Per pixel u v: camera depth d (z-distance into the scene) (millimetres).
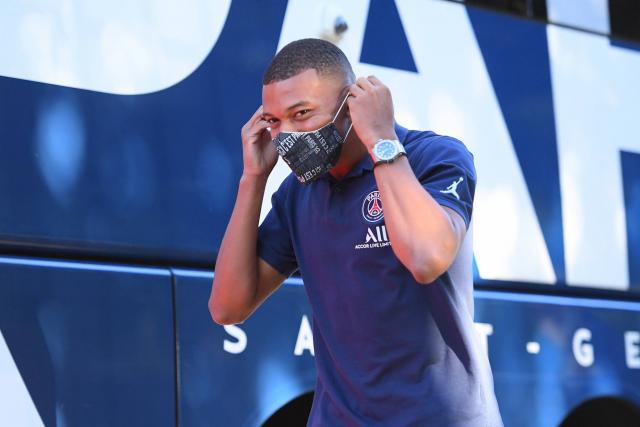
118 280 7121
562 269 8953
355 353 5129
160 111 7426
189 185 7453
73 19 7195
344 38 8164
